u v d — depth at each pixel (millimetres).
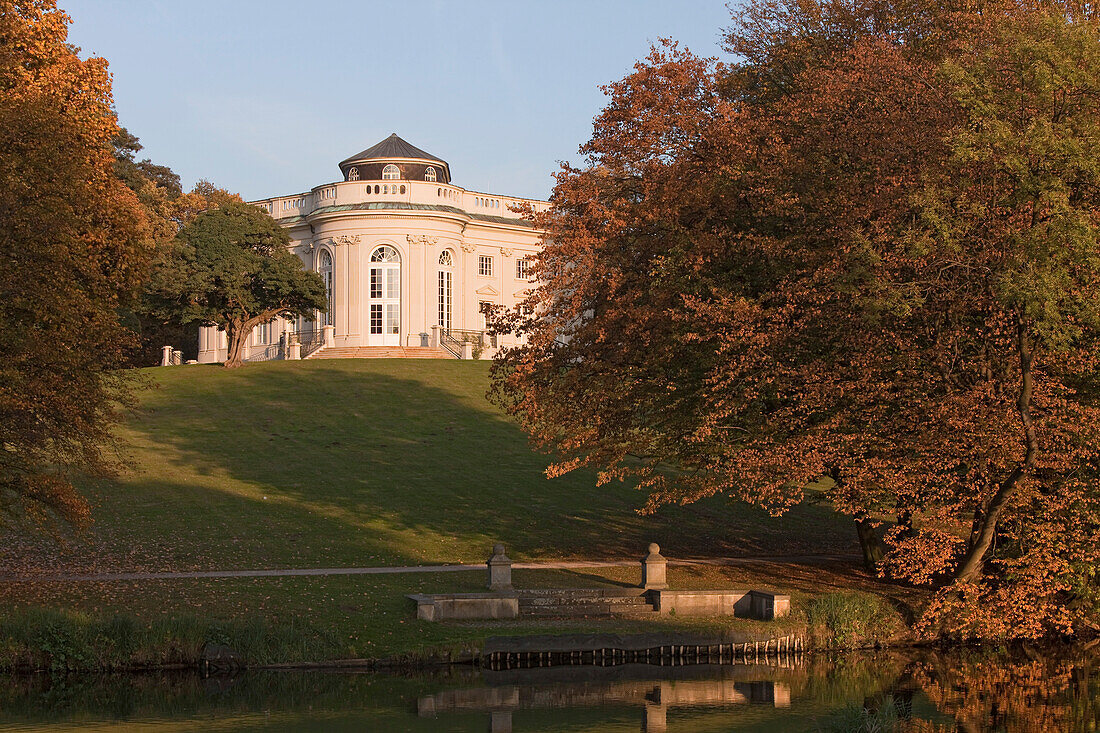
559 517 35812
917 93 22359
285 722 18047
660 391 25875
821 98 23109
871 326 22250
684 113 25172
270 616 22625
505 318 27016
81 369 22344
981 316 22750
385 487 38188
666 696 20250
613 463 28047
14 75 23000
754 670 22406
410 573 27016
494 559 25094
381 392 52938
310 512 34281
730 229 24844
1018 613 23125
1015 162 19125
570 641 22578
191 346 81500
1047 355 22000
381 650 21781
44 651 20250
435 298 68250
